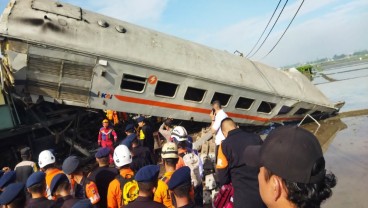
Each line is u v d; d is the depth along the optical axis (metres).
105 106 9.20
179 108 10.50
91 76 8.72
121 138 11.34
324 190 1.10
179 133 4.74
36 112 9.13
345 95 21.47
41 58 7.98
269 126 14.22
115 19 10.38
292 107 13.63
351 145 9.76
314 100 14.34
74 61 8.37
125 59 9.05
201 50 11.69
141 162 5.34
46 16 8.20
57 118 9.39
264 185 1.20
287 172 1.07
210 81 10.67
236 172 2.90
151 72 9.56
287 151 1.09
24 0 8.42
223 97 11.48
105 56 8.71
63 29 8.34
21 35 7.63
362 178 6.82
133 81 9.40
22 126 8.52
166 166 3.62
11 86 8.30
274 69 14.76
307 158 1.06
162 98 10.05
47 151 4.52
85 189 3.78
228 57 12.66
